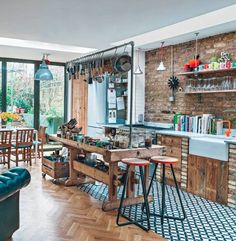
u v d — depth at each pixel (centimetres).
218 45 538
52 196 454
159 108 678
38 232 328
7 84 805
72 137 488
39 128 770
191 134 515
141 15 403
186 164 497
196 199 458
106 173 412
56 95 880
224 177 431
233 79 504
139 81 714
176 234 331
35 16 410
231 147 420
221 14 464
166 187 522
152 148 404
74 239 313
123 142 400
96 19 423
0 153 670
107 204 397
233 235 331
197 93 577
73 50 694
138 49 689
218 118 534
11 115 689
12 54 737
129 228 345
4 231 295
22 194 461
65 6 368
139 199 422
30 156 668
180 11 387
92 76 488
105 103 752
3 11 388
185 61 609
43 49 664
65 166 525
